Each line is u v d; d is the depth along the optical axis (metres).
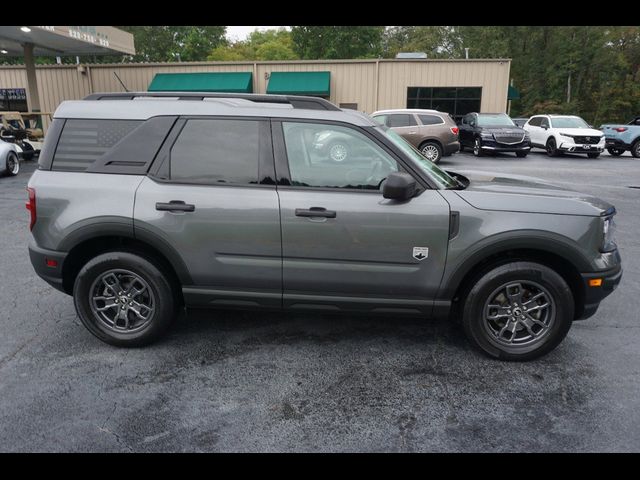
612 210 3.52
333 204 3.38
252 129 3.51
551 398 3.12
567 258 3.35
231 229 3.45
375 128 3.47
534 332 3.55
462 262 3.37
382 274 3.44
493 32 49.75
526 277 3.39
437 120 16.47
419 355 3.67
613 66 49.16
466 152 22.38
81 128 3.62
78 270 3.79
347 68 25.00
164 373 3.39
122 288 3.70
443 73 24.56
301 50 49.38
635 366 3.53
